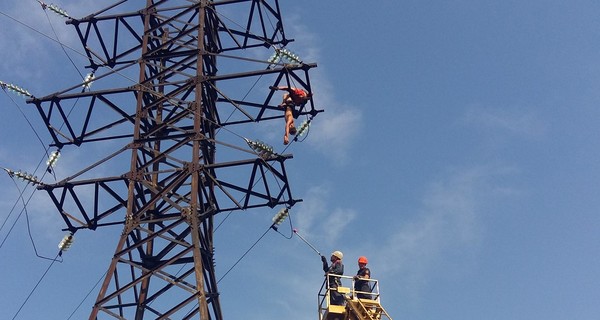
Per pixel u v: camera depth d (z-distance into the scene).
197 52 33.12
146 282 29.61
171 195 31.03
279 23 35.94
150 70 34.28
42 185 30.81
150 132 31.77
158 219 29.62
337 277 31.41
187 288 27.19
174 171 30.42
